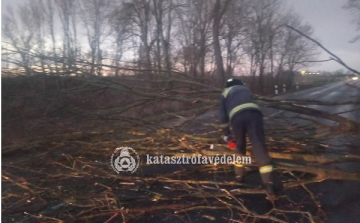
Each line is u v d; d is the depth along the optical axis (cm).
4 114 696
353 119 619
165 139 583
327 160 514
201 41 1536
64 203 465
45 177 531
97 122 674
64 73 696
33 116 691
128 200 465
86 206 431
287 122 656
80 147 622
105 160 608
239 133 473
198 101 655
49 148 625
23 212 448
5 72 715
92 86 683
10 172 564
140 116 737
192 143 584
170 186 509
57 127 683
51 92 690
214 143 582
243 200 458
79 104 696
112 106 708
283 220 405
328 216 409
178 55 1326
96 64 708
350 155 518
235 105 474
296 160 537
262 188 479
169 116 701
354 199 449
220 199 457
